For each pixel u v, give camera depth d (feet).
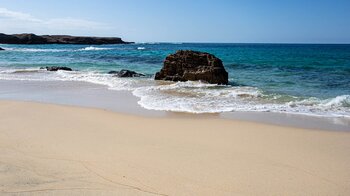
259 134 27.71
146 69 96.99
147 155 21.57
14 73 80.02
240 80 70.90
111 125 30.07
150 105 40.86
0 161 19.60
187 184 17.25
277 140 25.91
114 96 48.11
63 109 37.35
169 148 23.25
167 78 70.74
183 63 71.00
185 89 55.77
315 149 23.65
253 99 46.11
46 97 47.09
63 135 26.09
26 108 37.17
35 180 17.03
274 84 63.93
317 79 71.77
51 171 18.33
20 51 197.16
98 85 60.49
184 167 19.57
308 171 19.38
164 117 34.27
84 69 95.50
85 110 37.04
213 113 36.86
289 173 19.02
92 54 175.94
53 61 125.08
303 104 42.37
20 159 20.07
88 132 27.27
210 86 60.29
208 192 16.40
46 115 33.86
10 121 30.68
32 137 25.22
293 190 16.81
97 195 15.65
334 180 18.13
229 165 20.07
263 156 21.89
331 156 22.13
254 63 117.19
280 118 34.73
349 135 27.73
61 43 409.28
